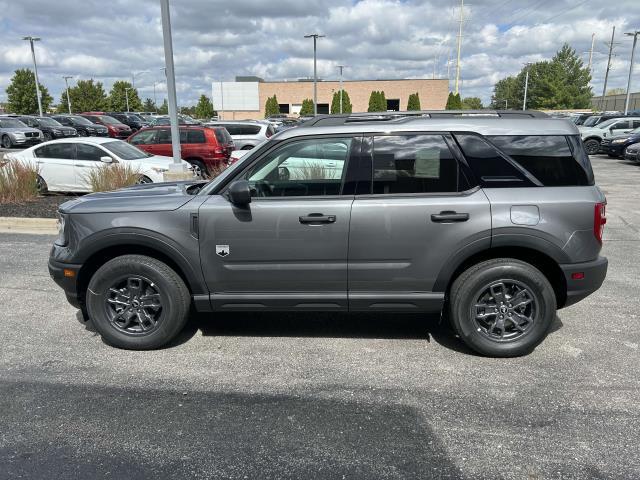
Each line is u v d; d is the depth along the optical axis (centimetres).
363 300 400
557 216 376
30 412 329
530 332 395
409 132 389
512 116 407
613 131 2623
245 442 297
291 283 399
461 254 382
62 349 424
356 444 295
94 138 1242
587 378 369
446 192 385
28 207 1020
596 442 295
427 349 422
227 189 399
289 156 396
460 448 291
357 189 389
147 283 411
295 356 410
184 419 321
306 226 386
